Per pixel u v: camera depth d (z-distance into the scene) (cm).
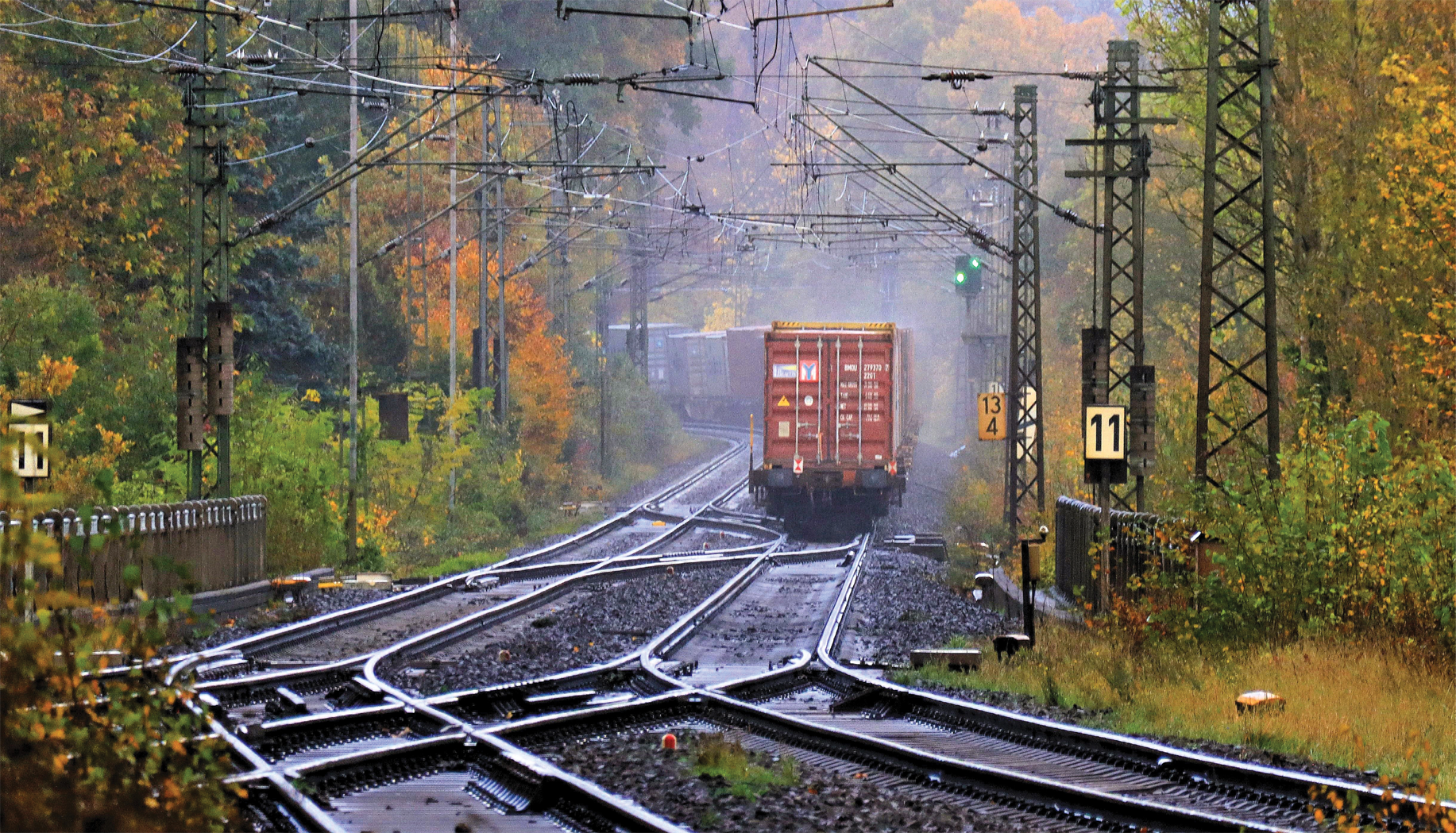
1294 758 1589
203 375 3562
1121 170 3828
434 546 5434
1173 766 1509
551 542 6044
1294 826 1266
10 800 686
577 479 8469
